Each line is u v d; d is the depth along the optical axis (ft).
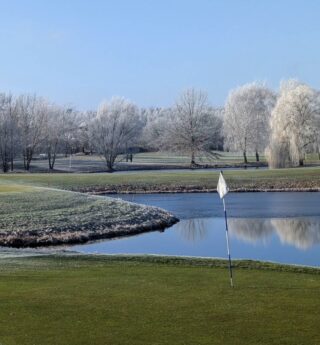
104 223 110.93
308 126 245.24
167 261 57.98
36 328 34.53
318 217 125.49
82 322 35.70
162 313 37.58
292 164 243.40
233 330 33.88
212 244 94.02
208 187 191.83
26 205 119.14
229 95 305.94
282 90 269.44
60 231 102.89
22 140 303.07
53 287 45.34
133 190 189.78
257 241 95.81
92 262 57.47
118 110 321.93
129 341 32.07
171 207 149.28
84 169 308.19
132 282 47.24
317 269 53.57
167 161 364.79
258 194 177.88
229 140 305.53
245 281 47.34
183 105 323.37
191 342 31.78
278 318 36.27
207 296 42.09
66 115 367.66
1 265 55.62
